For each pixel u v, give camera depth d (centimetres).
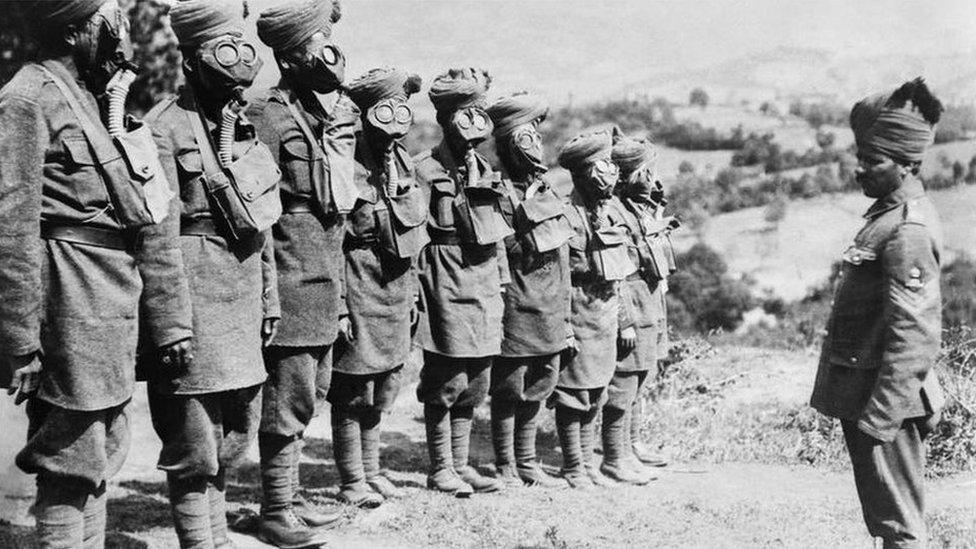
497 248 588
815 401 421
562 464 647
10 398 550
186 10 388
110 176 330
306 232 450
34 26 328
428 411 587
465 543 485
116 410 346
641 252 677
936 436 722
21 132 309
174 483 396
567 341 614
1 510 456
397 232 517
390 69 529
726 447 755
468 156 573
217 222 393
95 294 329
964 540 514
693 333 1431
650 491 628
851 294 404
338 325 482
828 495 625
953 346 817
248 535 466
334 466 656
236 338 396
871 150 397
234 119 406
